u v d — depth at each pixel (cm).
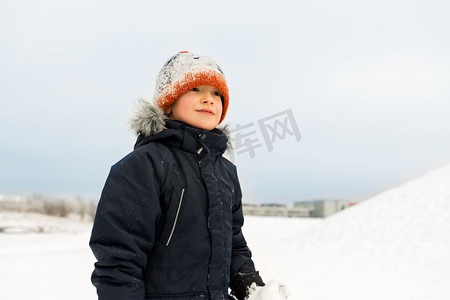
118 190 151
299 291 529
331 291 523
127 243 144
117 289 140
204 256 155
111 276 142
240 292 179
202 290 153
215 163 170
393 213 884
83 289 595
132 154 158
